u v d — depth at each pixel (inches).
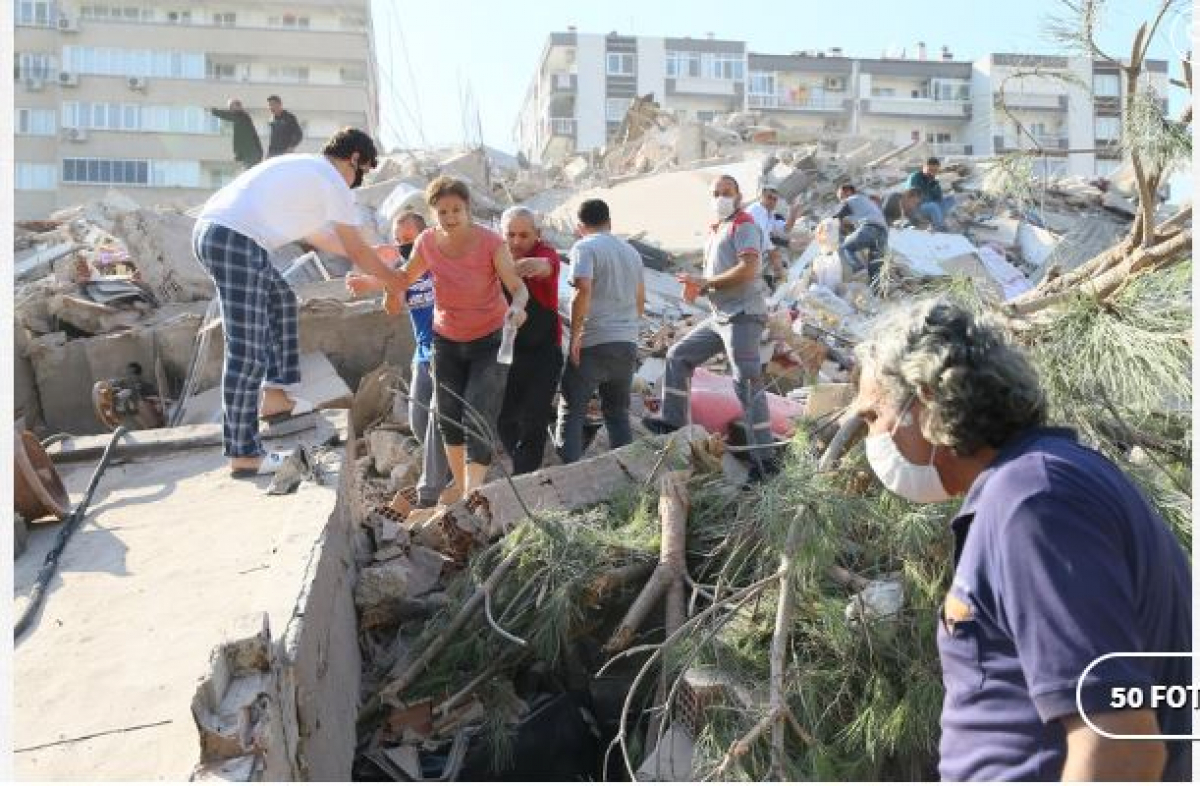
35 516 170.4
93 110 1888.5
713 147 774.5
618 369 242.5
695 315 401.4
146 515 173.3
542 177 741.3
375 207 482.9
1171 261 173.9
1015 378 83.8
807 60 2689.5
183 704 113.5
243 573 144.9
